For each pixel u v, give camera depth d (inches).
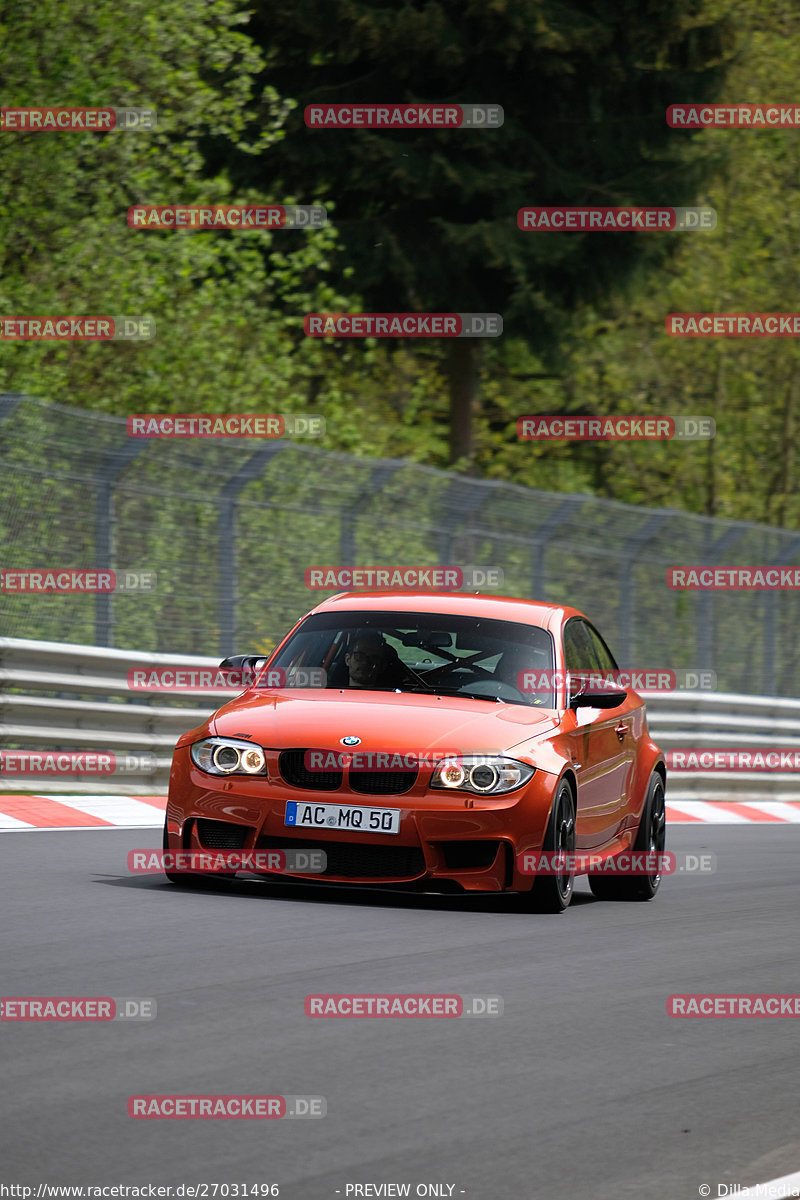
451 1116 601.3
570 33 3097.9
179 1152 538.3
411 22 3029.0
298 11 3036.4
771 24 4133.9
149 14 2501.2
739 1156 581.3
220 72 2790.4
